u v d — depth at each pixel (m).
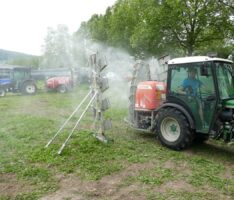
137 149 5.40
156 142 5.93
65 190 3.71
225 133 4.93
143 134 6.57
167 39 14.20
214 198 3.55
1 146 5.50
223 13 12.52
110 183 3.93
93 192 3.66
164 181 4.01
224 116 4.93
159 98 6.09
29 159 4.73
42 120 8.13
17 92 18.03
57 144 5.51
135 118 6.41
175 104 5.47
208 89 5.03
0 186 3.80
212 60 4.98
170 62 5.59
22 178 4.04
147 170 4.39
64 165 4.50
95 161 4.68
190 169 4.47
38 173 4.18
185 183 3.96
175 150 5.41
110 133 6.62
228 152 5.40
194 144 5.85
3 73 17.84
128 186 3.85
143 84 6.23
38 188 3.75
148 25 13.48
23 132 6.59
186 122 5.26
